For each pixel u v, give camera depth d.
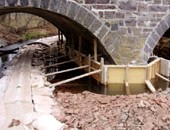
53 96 8.54
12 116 6.45
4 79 10.48
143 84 11.44
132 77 11.41
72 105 7.55
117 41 11.54
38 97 8.02
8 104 7.28
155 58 13.15
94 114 6.68
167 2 11.85
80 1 10.72
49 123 6.01
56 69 16.22
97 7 11.01
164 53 17.77
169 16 11.98
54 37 29.14
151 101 7.30
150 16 11.73
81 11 10.79
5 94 8.23
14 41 28.56
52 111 6.90
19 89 8.77
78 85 12.75
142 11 11.59
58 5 10.42
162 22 11.94
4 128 5.86
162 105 7.05
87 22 10.96
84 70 13.81
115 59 11.64
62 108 7.28
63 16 11.16
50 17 16.83
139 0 11.48
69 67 16.72
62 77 14.25
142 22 11.68
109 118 6.47
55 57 17.17
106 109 7.08
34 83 9.66
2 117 6.39
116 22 11.37
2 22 33.19
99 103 7.73
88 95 8.87
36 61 14.97
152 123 6.16
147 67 11.44
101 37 11.28
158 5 11.75
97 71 11.42
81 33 13.84
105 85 11.32
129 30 11.60
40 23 36.50
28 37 30.97
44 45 23.03
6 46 24.77
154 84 12.38
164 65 12.52
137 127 6.06
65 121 6.36
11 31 31.52
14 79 10.31
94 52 12.07
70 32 16.33
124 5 11.35
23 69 12.38
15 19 34.75
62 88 12.17
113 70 11.35
